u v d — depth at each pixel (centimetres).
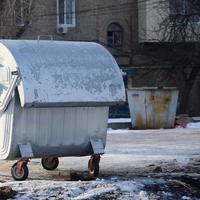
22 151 1317
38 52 1369
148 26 4456
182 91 4350
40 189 1166
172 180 1297
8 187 1162
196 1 4106
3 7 3662
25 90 1286
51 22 4581
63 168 1598
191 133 2767
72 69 1383
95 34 4716
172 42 4197
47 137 1358
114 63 1456
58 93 1330
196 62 4159
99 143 1421
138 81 4653
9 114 1316
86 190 1169
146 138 2525
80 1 4691
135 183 1230
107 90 1406
